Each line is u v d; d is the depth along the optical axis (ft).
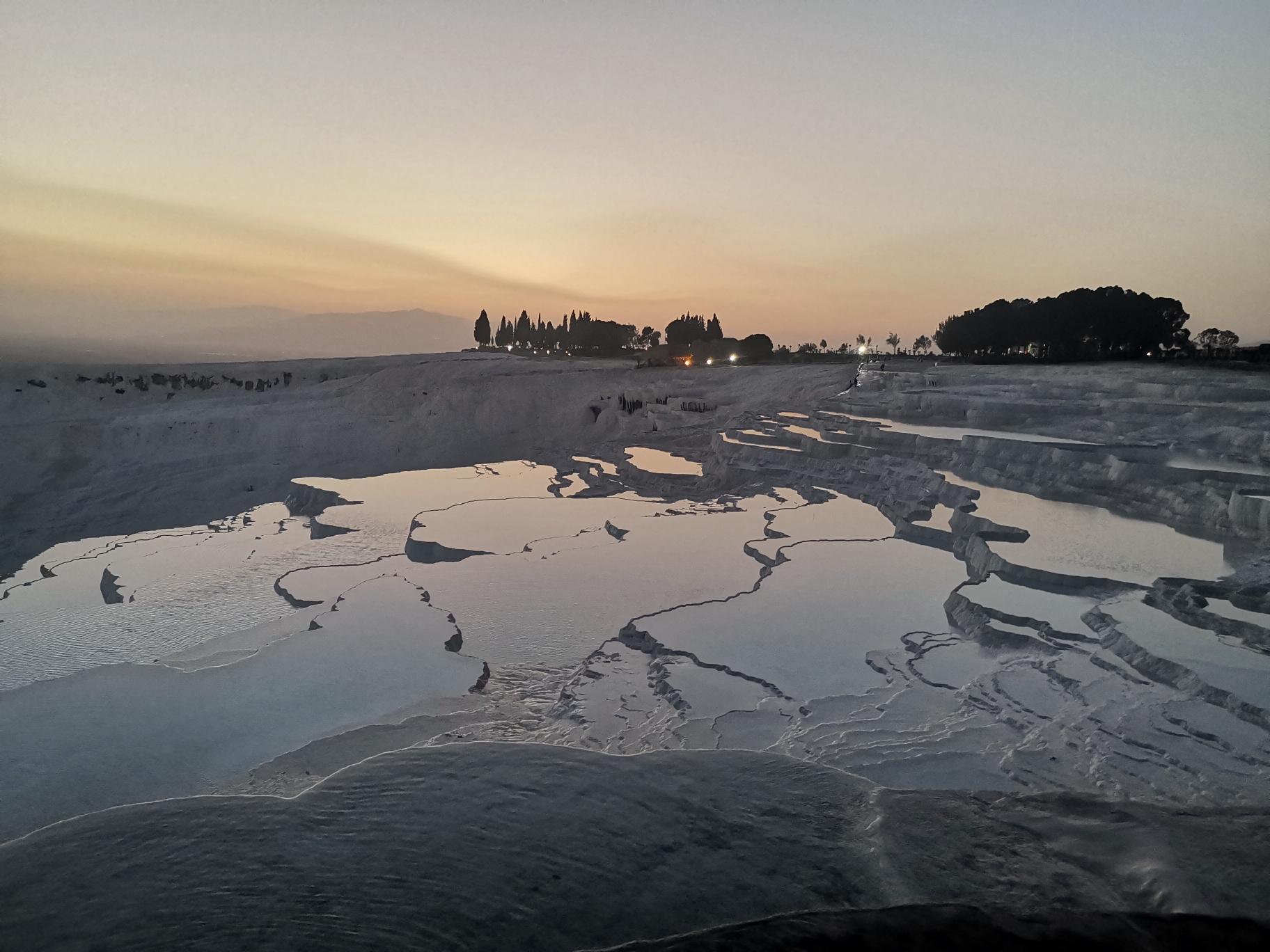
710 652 30.07
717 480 70.13
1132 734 20.83
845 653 29.68
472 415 124.57
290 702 26.78
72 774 21.35
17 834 18.56
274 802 10.57
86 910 8.35
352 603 38.47
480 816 10.19
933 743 21.35
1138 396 74.74
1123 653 26.13
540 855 9.29
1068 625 28.99
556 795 10.75
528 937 7.84
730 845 9.51
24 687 27.48
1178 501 42.88
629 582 40.65
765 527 51.03
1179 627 27.32
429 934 7.91
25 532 83.41
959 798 10.80
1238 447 51.80
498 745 12.34
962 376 97.81
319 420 116.47
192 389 150.71
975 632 30.12
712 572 41.93
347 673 29.55
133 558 64.59
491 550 49.85
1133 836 9.58
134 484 96.58
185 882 8.82
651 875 8.87
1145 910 8.05
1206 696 22.58
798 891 8.50
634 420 115.96
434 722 25.12
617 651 31.58
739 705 25.62
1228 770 18.90
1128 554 36.27
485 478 86.12
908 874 8.74
